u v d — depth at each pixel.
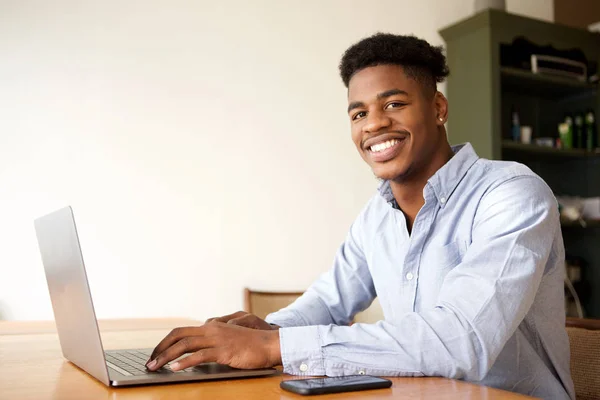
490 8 3.10
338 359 0.93
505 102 3.58
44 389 0.82
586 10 3.99
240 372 0.90
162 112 2.76
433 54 1.30
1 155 2.49
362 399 0.75
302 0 3.08
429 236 1.27
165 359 0.91
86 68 2.64
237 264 2.86
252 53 2.95
